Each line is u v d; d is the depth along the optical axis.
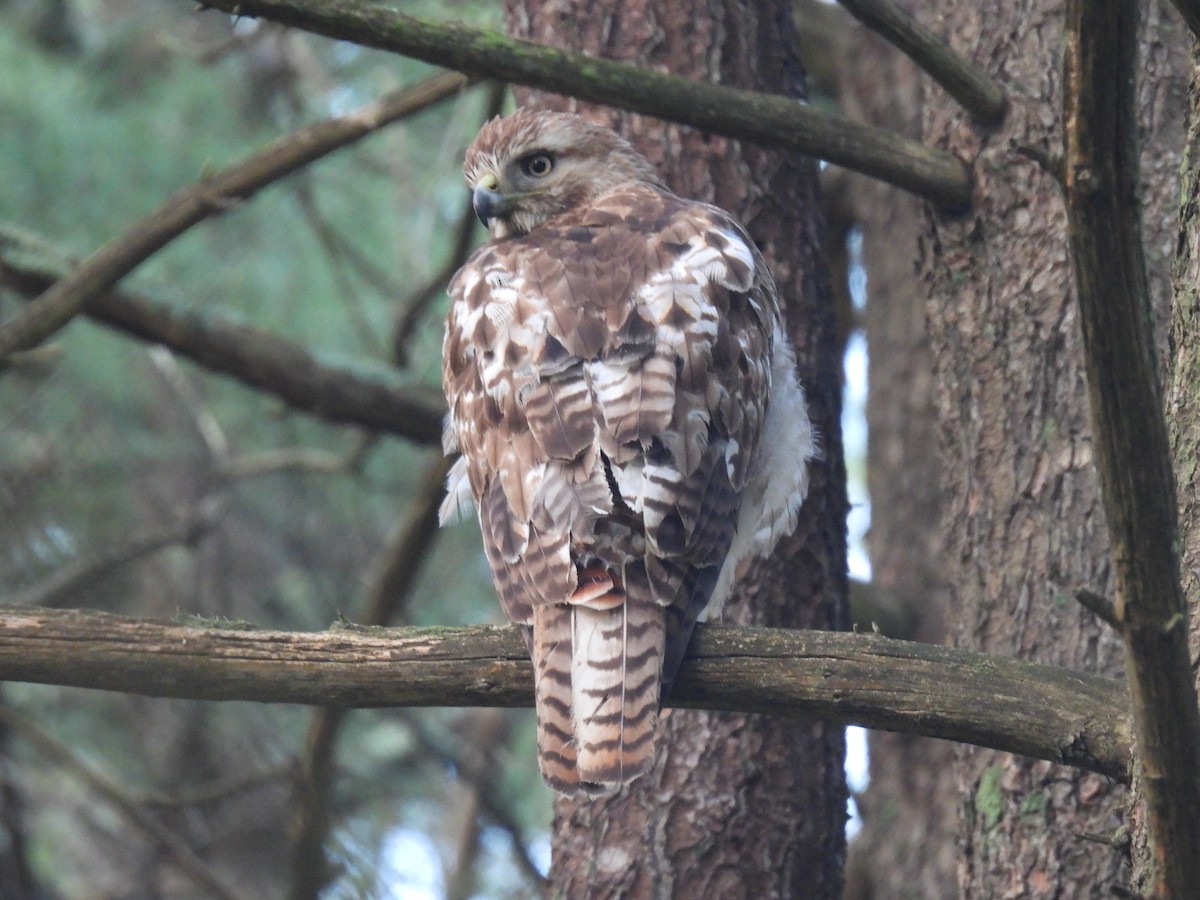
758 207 10.36
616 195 9.02
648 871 9.44
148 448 16.75
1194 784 5.70
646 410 7.32
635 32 10.45
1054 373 9.38
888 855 14.55
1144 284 5.47
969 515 9.59
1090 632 9.02
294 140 11.73
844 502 10.43
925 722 6.61
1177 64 9.67
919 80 15.72
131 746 18.55
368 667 6.93
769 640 6.83
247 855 18.86
